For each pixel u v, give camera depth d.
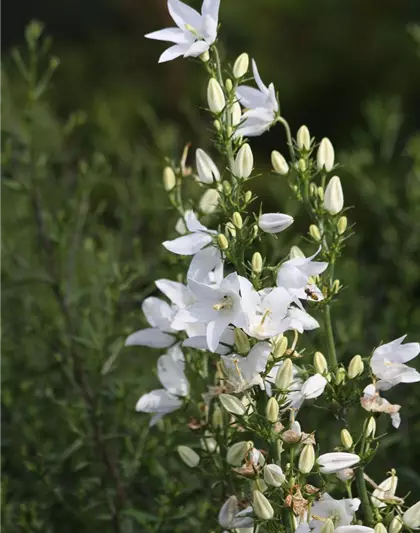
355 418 1.70
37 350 1.88
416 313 1.86
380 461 1.75
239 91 1.43
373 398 1.38
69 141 2.61
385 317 1.87
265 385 1.36
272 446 1.36
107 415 1.77
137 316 1.82
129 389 1.73
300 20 4.37
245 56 1.40
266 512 1.35
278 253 1.67
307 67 4.36
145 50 4.40
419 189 1.94
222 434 1.48
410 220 1.94
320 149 1.43
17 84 3.83
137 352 1.83
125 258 1.97
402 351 1.38
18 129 1.87
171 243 1.37
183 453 1.47
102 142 2.21
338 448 1.39
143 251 2.11
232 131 1.39
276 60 4.37
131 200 2.04
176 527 1.61
